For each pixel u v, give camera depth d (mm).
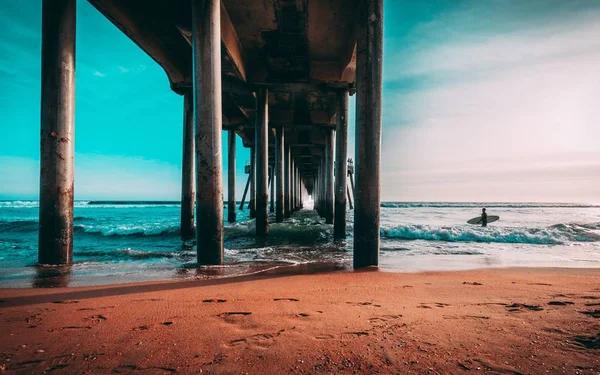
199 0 6602
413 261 7258
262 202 14227
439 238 12766
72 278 5168
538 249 9758
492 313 2705
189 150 13812
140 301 3340
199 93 6574
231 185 23922
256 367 1762
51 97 6266
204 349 2008
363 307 2986
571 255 8445
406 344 2039
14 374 1714
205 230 6609
